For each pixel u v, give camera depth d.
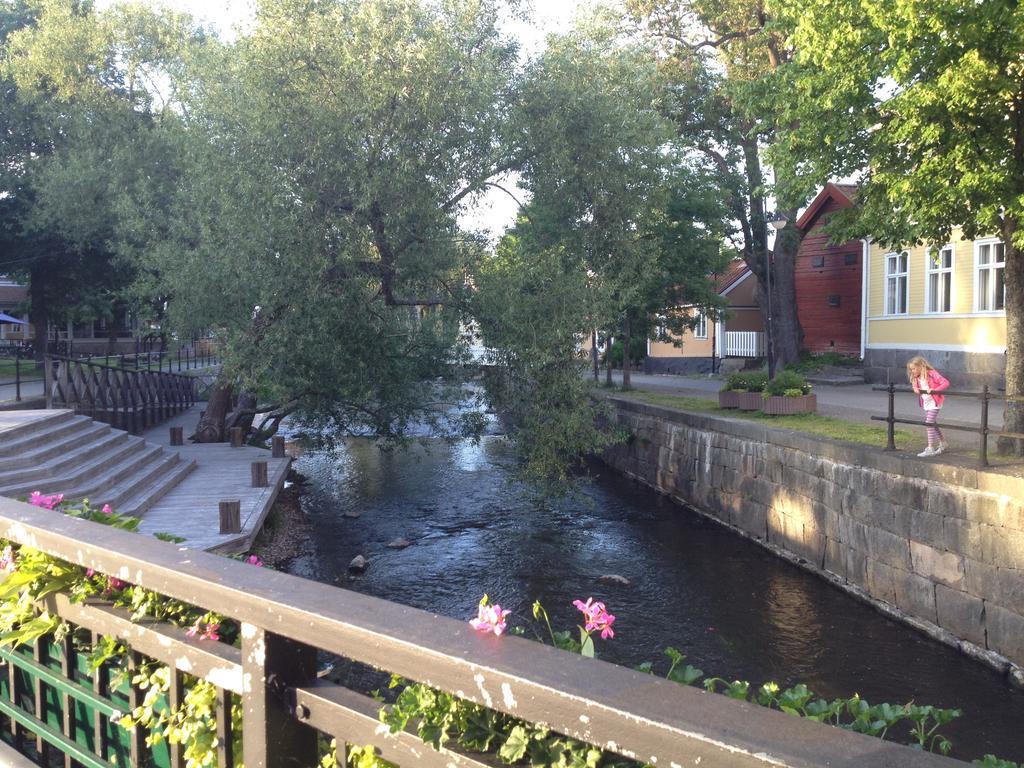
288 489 20.88
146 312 19.28
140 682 2.14
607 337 20.75
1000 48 9.46
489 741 1.50
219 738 1.87
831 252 34.00
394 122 15.73
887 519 11.80
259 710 1.69
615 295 17.95
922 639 10.73
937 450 11.64
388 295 17.80
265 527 15.95
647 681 1.26
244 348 16.39
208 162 16.55
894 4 9.57
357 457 26.34
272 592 1.69
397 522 17.36
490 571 13.92
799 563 14.07
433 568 14.09
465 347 18.78
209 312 17.16
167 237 19.19
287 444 28.67
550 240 17.94
